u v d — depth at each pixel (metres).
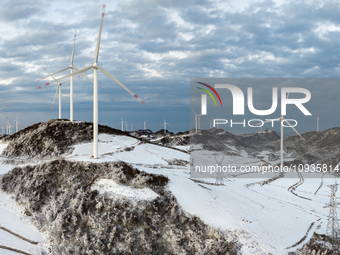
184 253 32.44
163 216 37.16
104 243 32.50
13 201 41.88
